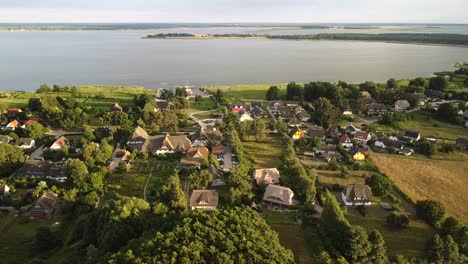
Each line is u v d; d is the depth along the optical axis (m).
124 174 116.56
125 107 187.12
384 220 93.50
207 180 106.31
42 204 94.25
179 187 98.56
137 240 68.50
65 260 73.44
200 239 65.50
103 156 124.00
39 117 170.12
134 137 139.62
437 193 108.38
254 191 104.50
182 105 193.62
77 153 130.62
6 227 89.31
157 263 59.31
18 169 117.19
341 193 106.19
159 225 76.88
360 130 157.38
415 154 138.25
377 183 104.81
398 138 151.12
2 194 100.31
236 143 134.62
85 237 80.50
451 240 76.00
